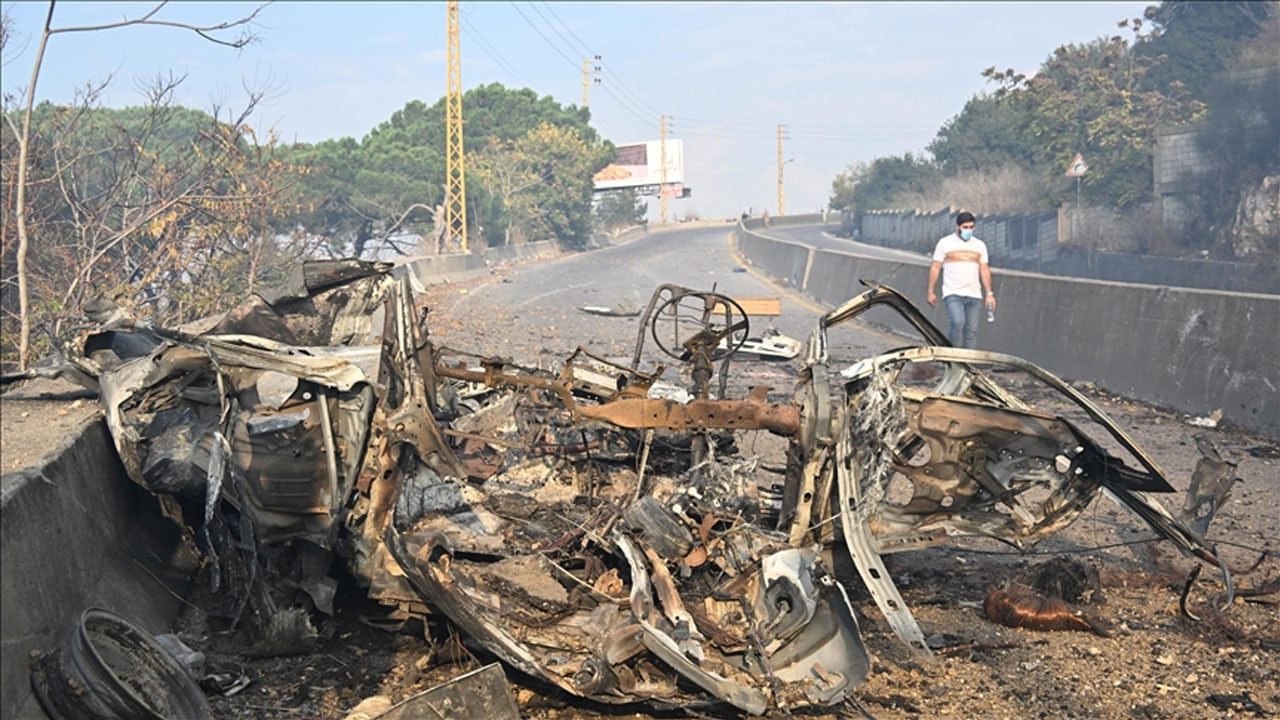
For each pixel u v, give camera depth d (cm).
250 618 484
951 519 531
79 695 367
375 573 484
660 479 588
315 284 641
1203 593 600
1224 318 1045
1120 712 452
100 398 553
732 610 479
